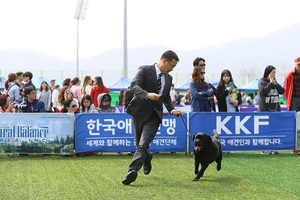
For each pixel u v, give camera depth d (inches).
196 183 280.8
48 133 409.4
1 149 407.2
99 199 237.0
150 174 312.2
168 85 288.2
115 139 414.9
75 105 434.0
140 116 283.7
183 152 435.5
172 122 416.8
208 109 425.7
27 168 337.4
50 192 253.4
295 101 449.4
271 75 440.8
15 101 477.1
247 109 751.1
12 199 236.7
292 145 432.5
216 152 294.2
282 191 257.9
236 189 263.0
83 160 382.6
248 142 426.0
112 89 1126.4
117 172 319.9
